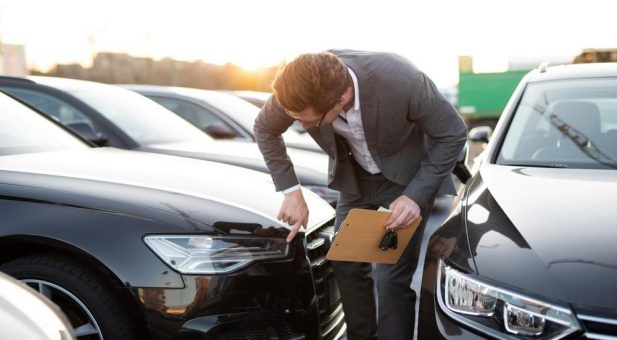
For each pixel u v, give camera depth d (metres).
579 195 2.27
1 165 2.77
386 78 2.29
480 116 16.19
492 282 1.85
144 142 4.50
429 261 2.17
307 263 2.56
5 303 1.62
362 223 2.28
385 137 2.41
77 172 2.74
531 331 1.75
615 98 3.05
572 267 1.81
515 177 2.56
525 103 3.17
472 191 2.54
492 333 1.80
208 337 2.31
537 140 2.93
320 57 2.12
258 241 2.46
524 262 1.87
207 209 2.51
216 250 2.38
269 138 2.54
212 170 3.24
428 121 2.37
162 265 2.33
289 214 2.52
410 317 2.69
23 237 2.37
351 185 2.63
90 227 2.37
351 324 2.80
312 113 2.17
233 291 2.36
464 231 2.15
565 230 1.98
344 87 2.15
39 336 1.55
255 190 2.93
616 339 1.65
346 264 2.71
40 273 2.37
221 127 6.30
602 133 2.92
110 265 2.31
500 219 2.14
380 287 2.66
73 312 2.41
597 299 1.70
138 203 2.46
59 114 4.53
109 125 4.46
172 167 3.15
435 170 2.38
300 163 4.76
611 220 2.03
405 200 2.36
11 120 3.48
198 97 6.53
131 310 2.34
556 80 3.30
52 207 2.44
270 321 2.42
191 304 2.31
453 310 1.92
